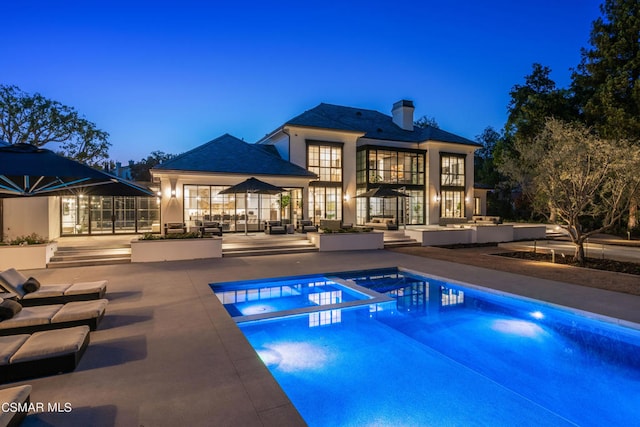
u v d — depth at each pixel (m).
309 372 4.66
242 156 20.19
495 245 16.98
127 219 18.02
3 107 22.91
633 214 17.50
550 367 4.80
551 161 11.39
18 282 6.31
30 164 5.26
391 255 13.52
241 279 9.12
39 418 3.03
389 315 7.03
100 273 9.80
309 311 6.94
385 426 3.49
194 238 12.54
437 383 4.38
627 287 8.22
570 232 11.98
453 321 6.70
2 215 12.89
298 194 19.86
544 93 24.91
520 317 6.95
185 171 16.94
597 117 21.55
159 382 3.72
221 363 4.20
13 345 3.96
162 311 6.31
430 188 26.25
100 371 3.96
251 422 3.01
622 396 4.09
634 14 20.50
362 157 24.64
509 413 3.73
